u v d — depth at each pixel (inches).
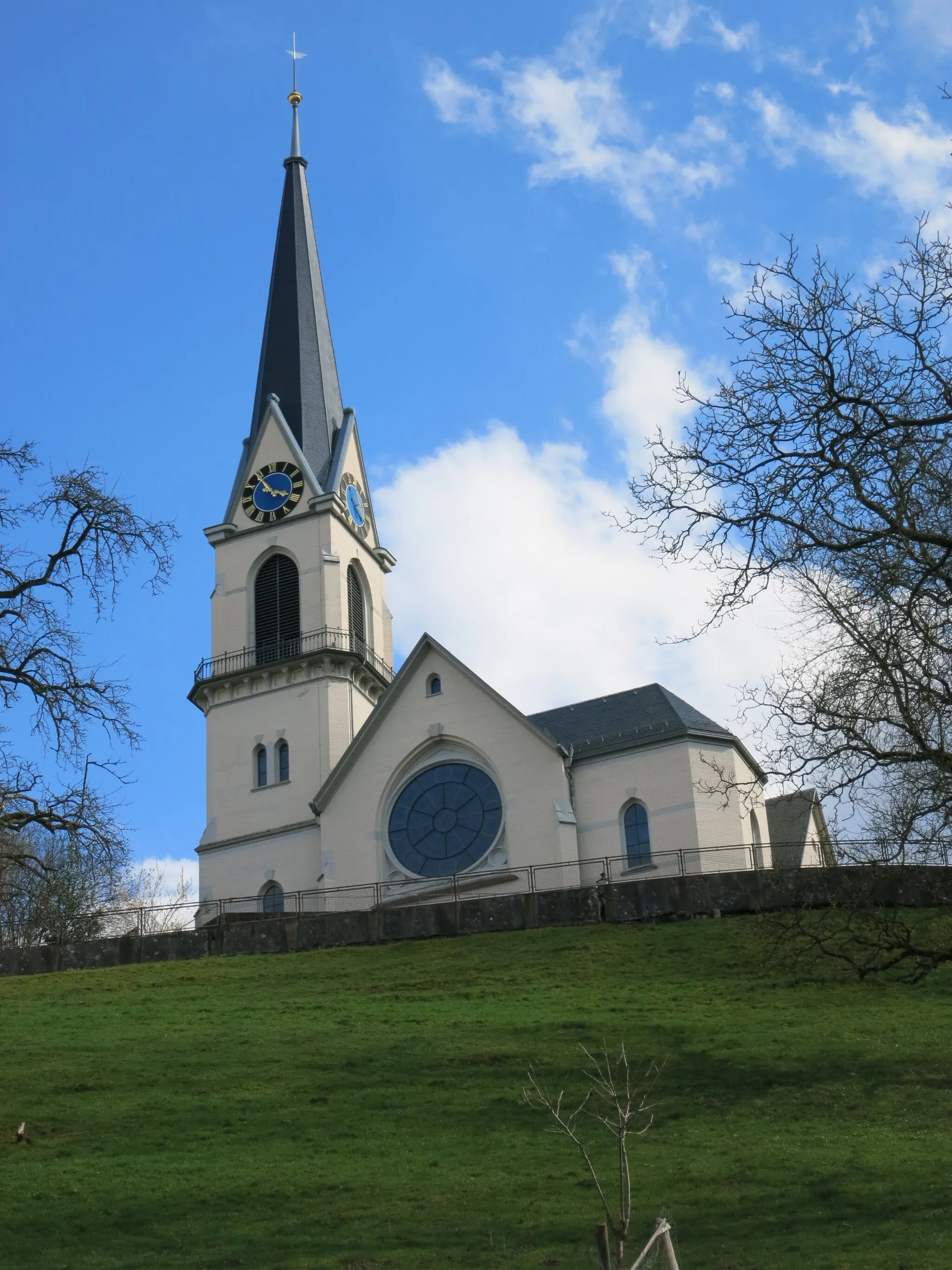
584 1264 946.1
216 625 3152.1
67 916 2271.2
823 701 1146.7
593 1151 1218.6
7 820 1332.4
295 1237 1042.7
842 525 1106.7
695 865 2527.1
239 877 2881.4
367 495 3378.4
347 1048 1558.8
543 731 2642.7
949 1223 963.3
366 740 2780.5
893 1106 1275.8
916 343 1099.3
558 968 1892.2
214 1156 1234.6
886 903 1270.9
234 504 3255.4
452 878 2600.9
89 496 1365.7
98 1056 1553.9
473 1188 1133.1
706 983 1763.0
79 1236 1059.3
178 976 2014.0
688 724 2645.2
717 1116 1299.2
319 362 3464.6
